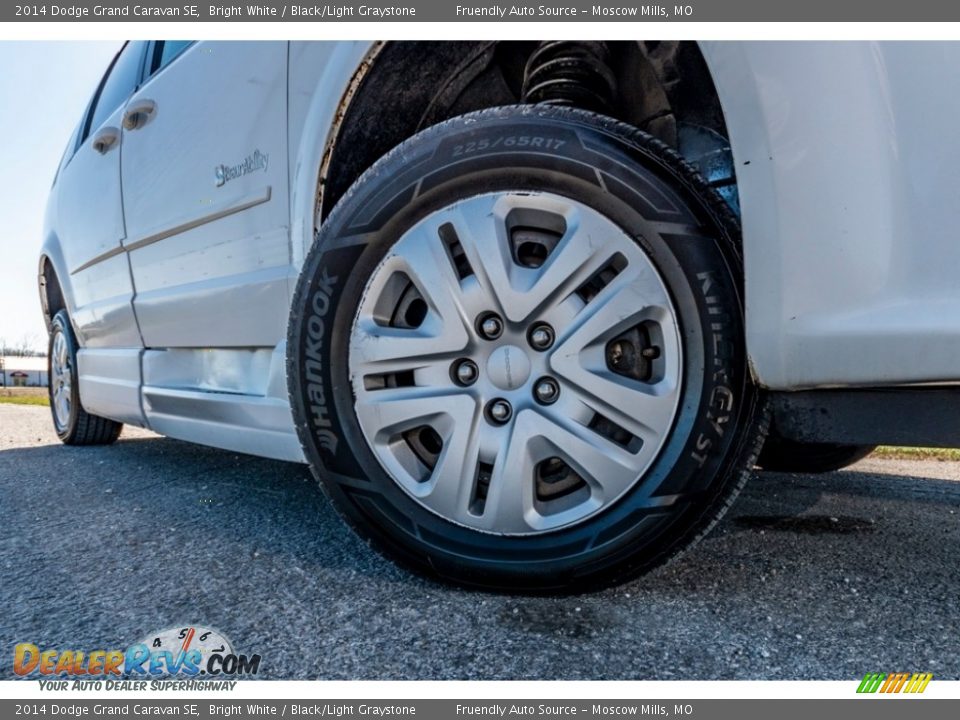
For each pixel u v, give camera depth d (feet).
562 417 3.80
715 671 3.11
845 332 3.35
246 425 5.91
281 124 5.41
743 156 3.60
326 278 4.26
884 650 3.33
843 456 7.41
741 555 4.84
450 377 3.99
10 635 3.53
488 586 3.97
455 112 5.41
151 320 7.46
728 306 3.66
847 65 3.40
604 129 3.96
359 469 4.14
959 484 8.01
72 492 7.24
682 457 3.65
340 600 3.93
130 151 7.80
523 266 3.96
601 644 3.35
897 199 3.31
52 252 10.70
